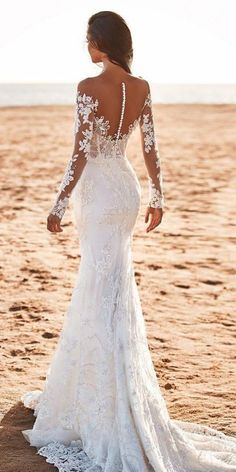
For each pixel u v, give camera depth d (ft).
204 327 27.32
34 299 30.17
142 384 16.96
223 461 17.24
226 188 63.77
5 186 61.98
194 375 22.54
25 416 19.38
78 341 17.37
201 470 16.80
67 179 16.87
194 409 20.02
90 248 17.26
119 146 17.44
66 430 17.70
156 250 40.01
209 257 38.68
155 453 16.22
